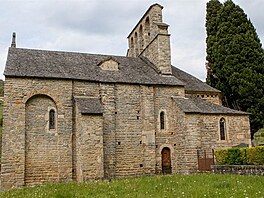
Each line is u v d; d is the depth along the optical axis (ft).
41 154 72.33
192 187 42.96
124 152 79.30
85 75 80.28
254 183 43.37
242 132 90.53
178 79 93.40
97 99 77.87
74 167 73.87
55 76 75.51
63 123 74.69
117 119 80.38
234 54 110.83
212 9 123.44
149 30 102.42
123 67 91.61
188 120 81.25
